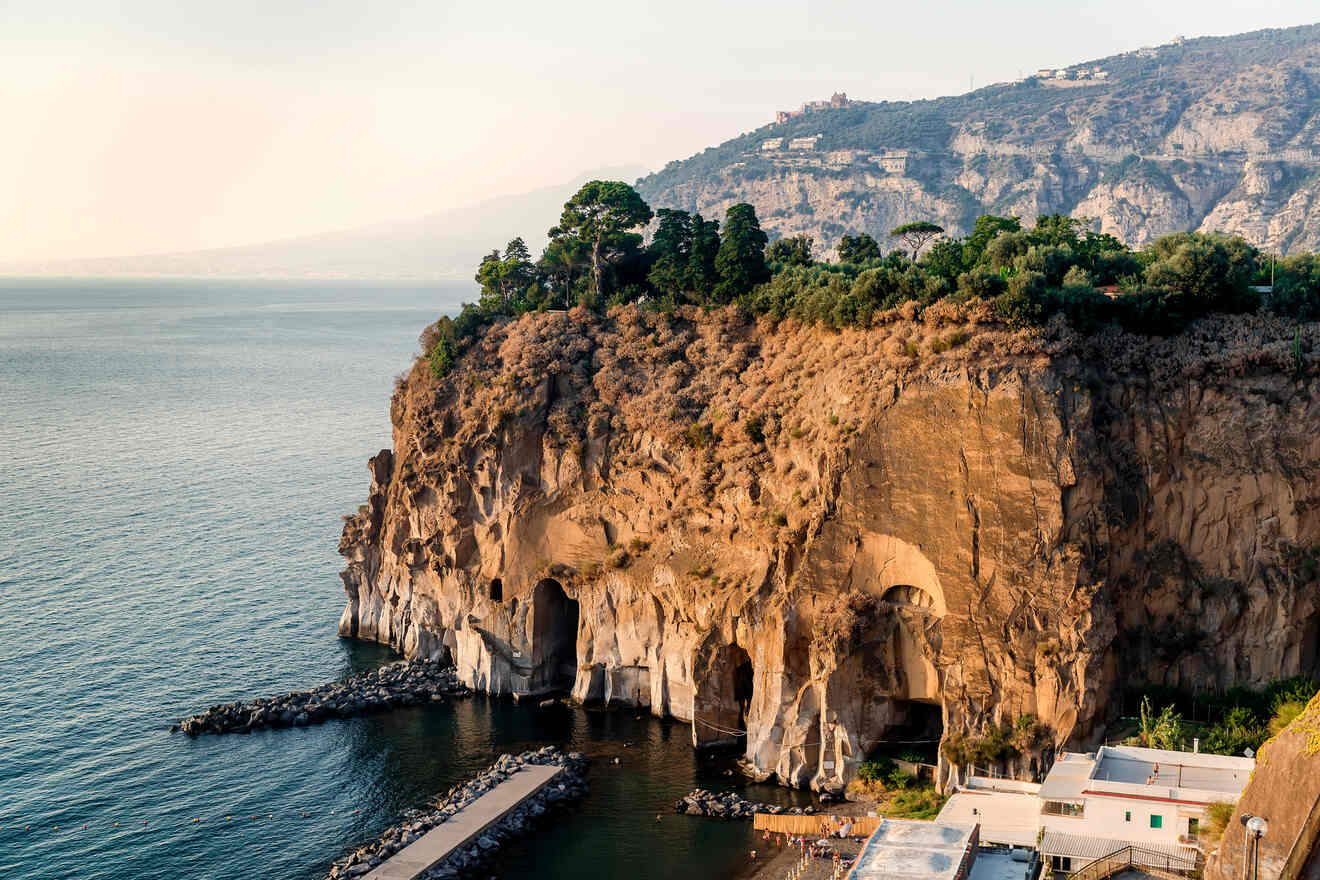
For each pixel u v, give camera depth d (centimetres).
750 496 13425
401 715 13750
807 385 13700
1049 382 12162
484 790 11631
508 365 15588
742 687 13450
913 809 11100
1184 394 12394
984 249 15788
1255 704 11719
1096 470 12019
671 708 13825
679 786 12019
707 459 14050
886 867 8500
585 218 17888
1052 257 13738
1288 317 12612
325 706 13600
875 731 12025
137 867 10475
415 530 15675
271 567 18525
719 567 13412
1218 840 7850
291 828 11138
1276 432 12212
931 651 11750
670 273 16300
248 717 13288
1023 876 8688
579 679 14275
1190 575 12262
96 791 11694
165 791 11756
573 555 14575
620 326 15975
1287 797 6488
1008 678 11438
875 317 13375
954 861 8556
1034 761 11206
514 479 14925
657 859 10612
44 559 18562
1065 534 11819
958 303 12825
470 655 14612
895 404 12494
